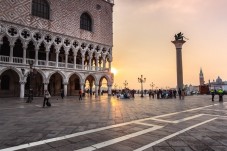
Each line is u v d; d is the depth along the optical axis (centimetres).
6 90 3259
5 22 2964
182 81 4069
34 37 3319
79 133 702
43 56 3838
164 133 697
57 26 3662
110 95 4475
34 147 543
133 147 539
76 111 1367
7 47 3359
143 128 783
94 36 4316
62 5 3794
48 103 1733
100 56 4484
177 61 4131
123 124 870
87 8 4253
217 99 2873
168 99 3002
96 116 1118
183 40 4091
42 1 3547
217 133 695
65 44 3772
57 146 552
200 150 512
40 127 809
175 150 512
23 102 2205
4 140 614
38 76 3662
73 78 4403
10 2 3041
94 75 4188
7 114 1209
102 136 659
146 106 1756
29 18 3262
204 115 1152
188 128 780
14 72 3297
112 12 4822
